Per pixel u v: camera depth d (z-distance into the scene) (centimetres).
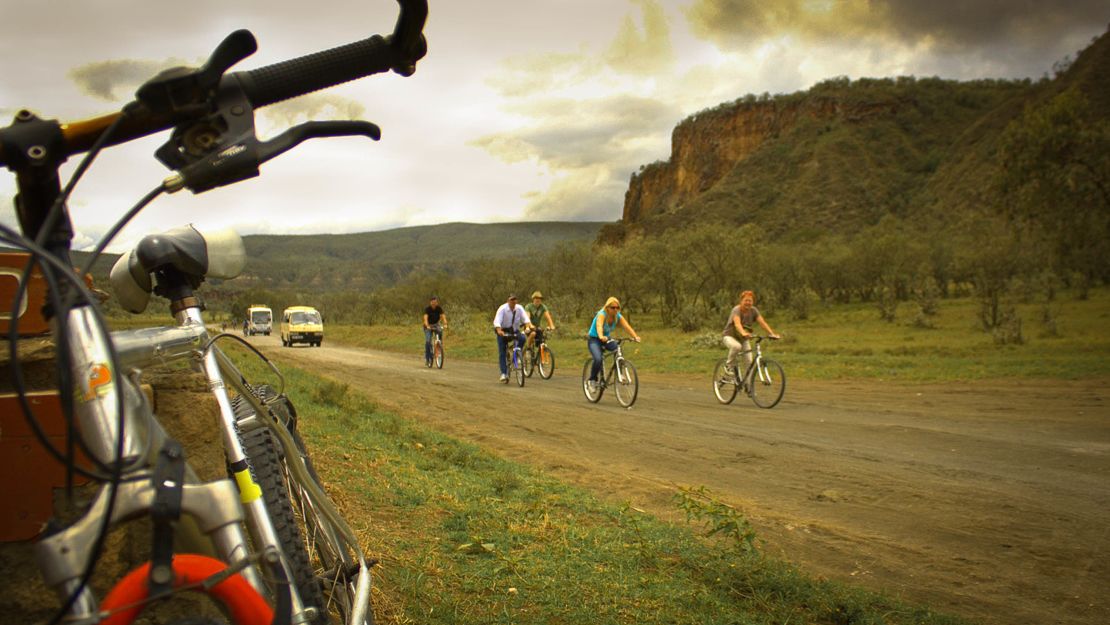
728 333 1406
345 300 10512
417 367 2433
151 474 134
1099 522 616
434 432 982
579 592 415
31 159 133
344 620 235
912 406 1304
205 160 135
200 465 240
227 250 219
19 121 135
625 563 470
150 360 178
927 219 16812
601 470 802
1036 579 491
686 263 6675
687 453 909
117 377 124
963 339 3262
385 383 1766
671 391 1627
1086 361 1878
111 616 124
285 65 144
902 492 713
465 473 717
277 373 250
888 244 7919
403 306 9312
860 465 834
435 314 2428
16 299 123
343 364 2492
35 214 143
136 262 207
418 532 499
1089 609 444
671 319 6075
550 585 422
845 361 2117
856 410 1273
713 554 489
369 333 5381
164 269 211
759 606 423
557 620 375
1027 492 712
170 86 130
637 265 6756
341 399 1099
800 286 7562
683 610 402
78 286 123
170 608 219
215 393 202
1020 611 440
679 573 461
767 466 832
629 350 2788
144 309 220
